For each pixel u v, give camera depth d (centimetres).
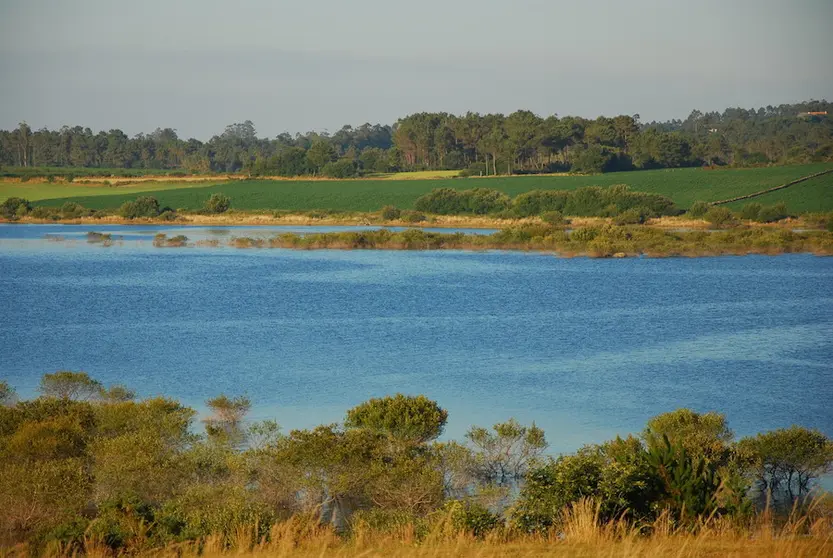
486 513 4656
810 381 11094
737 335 15112
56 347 13788
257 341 14375
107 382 10988
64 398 7869
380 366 12150
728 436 7200
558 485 4553
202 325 16225
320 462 6038
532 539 4097
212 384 10881
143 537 4462
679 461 4491
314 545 4069
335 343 14188
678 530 3959
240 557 3916
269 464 6138
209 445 6988
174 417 7362
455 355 13088
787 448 6500
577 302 19712
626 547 3434
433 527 4269
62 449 6450
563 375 11519
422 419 7156
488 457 7075
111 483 5856
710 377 11406
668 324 16400
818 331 15488
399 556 3659
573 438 8250
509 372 11712
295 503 6019
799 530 4166
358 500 6088
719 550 3516
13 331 15475
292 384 10862
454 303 19400
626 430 8588
